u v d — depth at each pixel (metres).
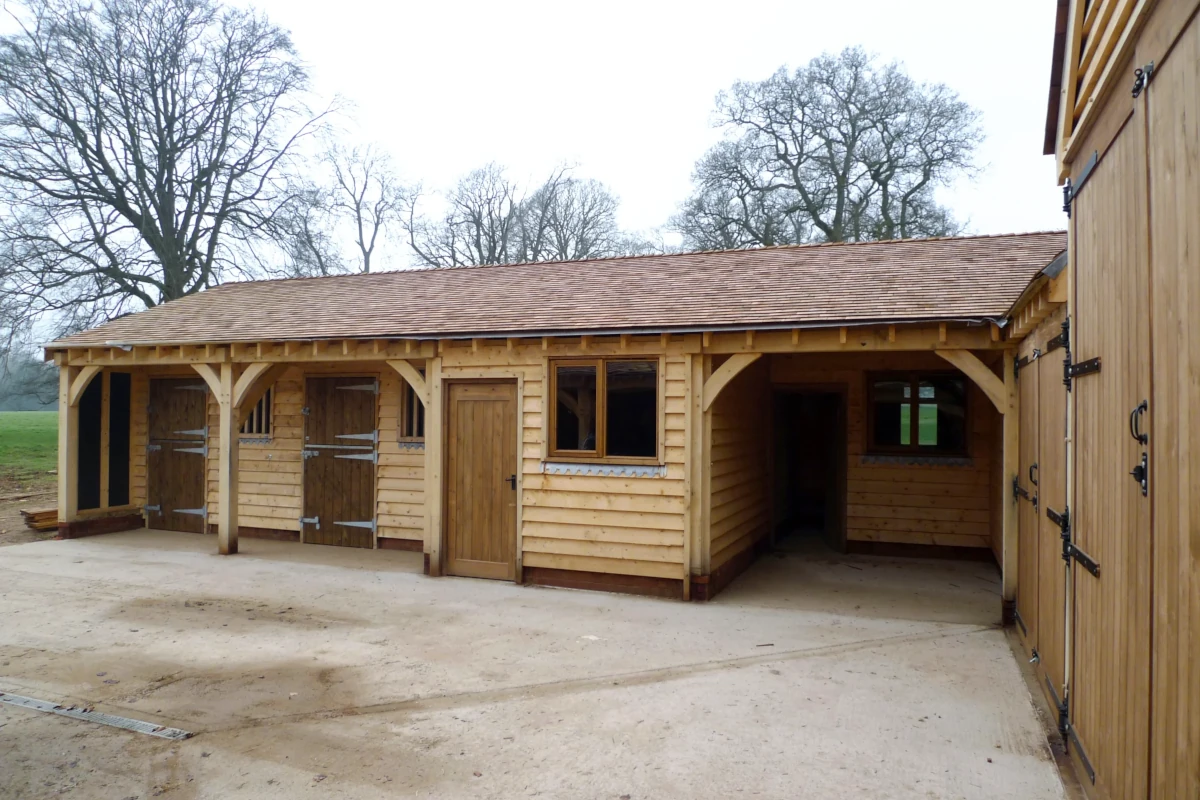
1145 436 2.71
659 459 7.94
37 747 4.35
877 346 7.21
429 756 4.21
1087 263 3.76
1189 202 2.23
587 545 8.23
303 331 9.64
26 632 6.62
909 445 10.32
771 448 10.85
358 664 5.78
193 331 10.63
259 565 9.57
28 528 12.17
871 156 21.03
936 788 3.82
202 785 3.89
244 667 5.71
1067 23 3.94
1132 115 2.89
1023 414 6.45
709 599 7.83
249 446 11.70
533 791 3.80
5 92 16.83
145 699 5.08
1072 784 3.84
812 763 4.10
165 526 12.28
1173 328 2.39
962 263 8.70
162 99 19.05
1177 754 2.33
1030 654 5.78
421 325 9.12
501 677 5.49
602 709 4.88
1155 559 2.58
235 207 20.41
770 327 7.29
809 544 11.28
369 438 10.89
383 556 10.23
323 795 3.78
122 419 12.34
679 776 3.96
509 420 8.70
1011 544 6.86
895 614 7.29
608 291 9.46
